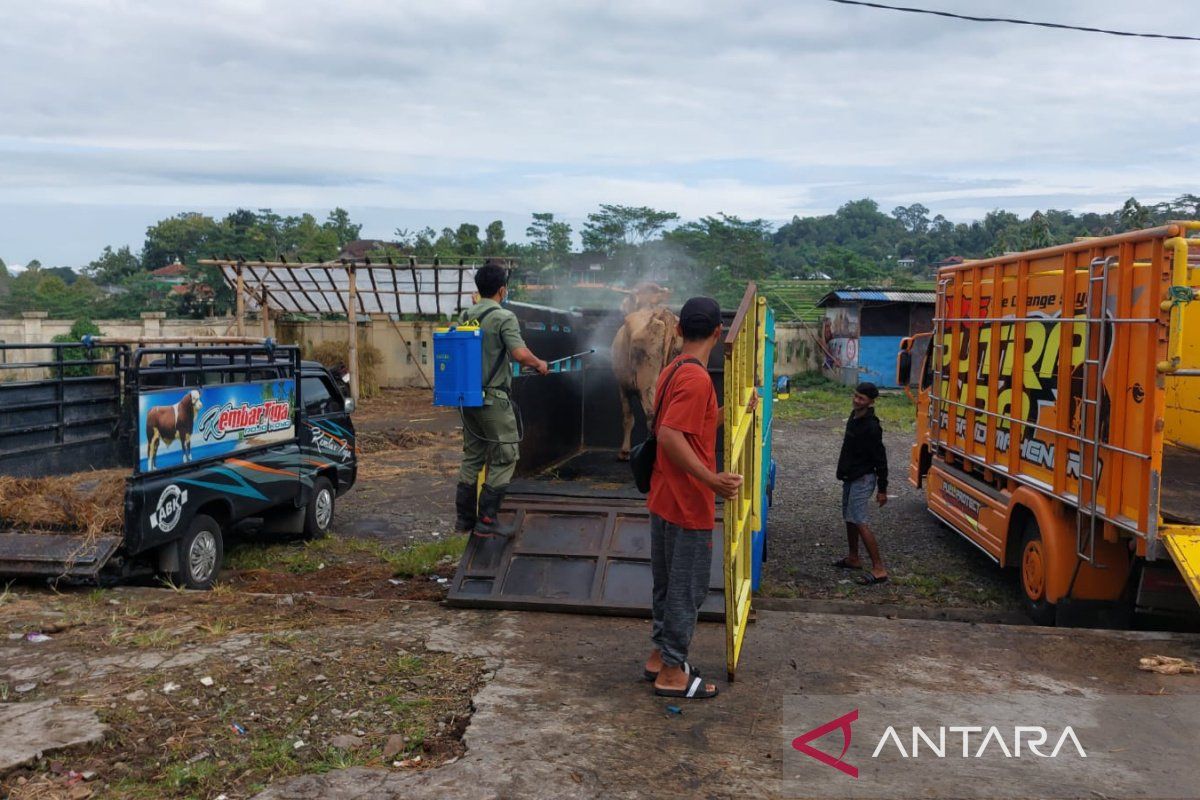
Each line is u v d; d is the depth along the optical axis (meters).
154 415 7.09
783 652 5.66
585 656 5.55
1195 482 7.43
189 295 52.38
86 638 5.73
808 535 10.57
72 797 3.81
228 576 8.35
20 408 8.05
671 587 4.79
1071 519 6.98
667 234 54.38
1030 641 5.92
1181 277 5.51
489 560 6.88
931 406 10.47
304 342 28.36
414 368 28.48
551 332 9.13
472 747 4.27
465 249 52.66
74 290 62.56
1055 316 7.15
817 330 31.11
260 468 8.58
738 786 3.94
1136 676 5.32
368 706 4.75
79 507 7.14
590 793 3.86
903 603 8.07
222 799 3.82
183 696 4.80
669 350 7.64
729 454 4.64
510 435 6.86
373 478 13.74
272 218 70.25
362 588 7.98
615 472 8.92
